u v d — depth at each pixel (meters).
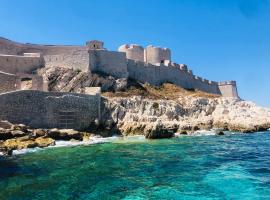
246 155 32.03
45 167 25.81
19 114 41.69
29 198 18.00
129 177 22.67
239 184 20.64
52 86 60.78
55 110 45.53
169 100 67.81
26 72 61.06
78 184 20.83
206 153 33.31
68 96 47.12
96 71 66.62
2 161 28.28
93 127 49.47
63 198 18.05
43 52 68.69
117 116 53.88
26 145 35.97
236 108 74.62
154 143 41.50
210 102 73.69
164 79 81.88
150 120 55.22
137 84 71.69
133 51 83.25
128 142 42.31
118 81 67.00
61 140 42.25
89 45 71.75
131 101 59.62
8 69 58.56
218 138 48.25
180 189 19.70
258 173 23.64
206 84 94.69
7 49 64.50
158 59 86.62
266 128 63.44
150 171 24.55
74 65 65.12
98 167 25.92
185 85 87.38
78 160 28.91
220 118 66.88
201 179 22.02
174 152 33.88
